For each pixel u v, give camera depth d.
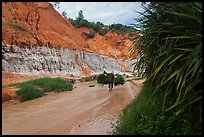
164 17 6.33
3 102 18.23
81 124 9.69
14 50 42.28
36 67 46.53
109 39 92.31
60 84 26.75
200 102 5.11
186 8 5.30
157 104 6.68
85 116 11.22
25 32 48.91
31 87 22.02
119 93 19.17
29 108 15.59
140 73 8.30
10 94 19.28
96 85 31.14
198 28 5.18
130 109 8.70
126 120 7.21
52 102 17.64
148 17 6.84
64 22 79.25
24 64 43.53
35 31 54.16
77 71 60.44
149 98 7.65
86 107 13.76
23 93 19.88
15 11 52.84
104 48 87.69
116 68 77.25
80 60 65.44
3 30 42.94
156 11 6.54
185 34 5.33
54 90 25.28
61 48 58.22
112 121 9.57
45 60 50.34
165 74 5.67
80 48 67.75
